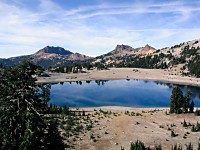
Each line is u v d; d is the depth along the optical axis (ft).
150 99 369.50
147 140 140.15
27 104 58.95
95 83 577.84
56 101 342.23
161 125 172.76
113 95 402.72
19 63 60.49
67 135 140.46
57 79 617.21
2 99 57.62
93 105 316.60
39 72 63.46
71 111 236.43
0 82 59.26
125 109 265.75
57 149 65.67
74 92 429.38
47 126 65.92
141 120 185.88
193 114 206.80
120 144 133.49
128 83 581.94
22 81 59.31
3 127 55.67
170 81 613.93
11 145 55.01
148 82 603.67
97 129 158.92
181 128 165.89
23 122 56.54
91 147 127.54
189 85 548.31
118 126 167.63
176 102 211.20
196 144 134.51
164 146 130.93
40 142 62.28
